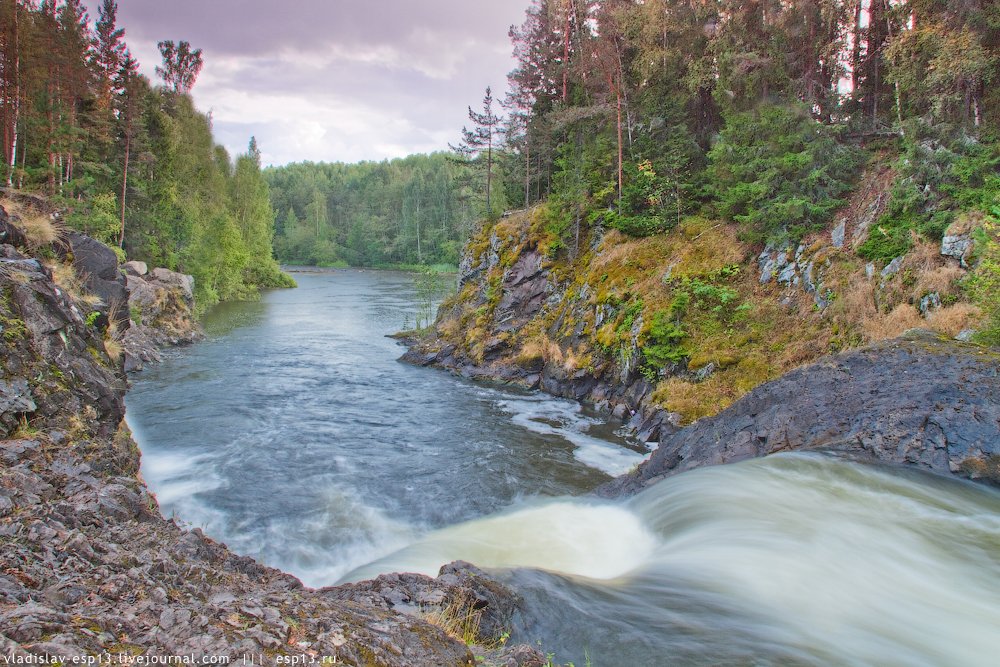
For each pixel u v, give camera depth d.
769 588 6.29
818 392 11.66
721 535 7.86
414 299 56.88
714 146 24.45
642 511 10.23
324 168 193.12
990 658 5.14
